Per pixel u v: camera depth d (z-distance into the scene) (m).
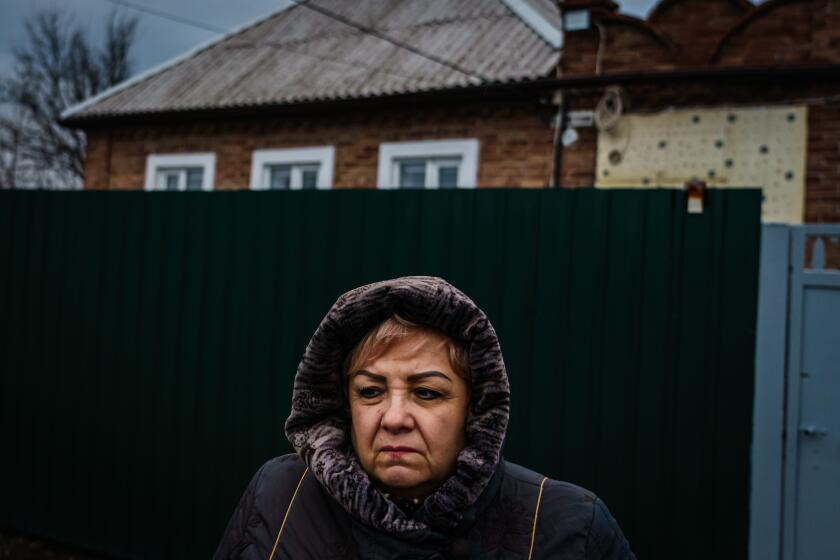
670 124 6.34
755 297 2.96
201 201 4.07
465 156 7.31
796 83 5.94
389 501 1.25
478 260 3.41
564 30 6.74
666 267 3.09
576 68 6.69
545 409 3.25
